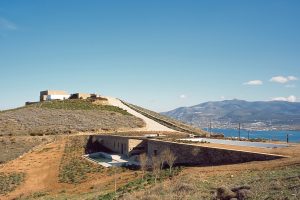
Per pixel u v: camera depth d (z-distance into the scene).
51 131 98.19
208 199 27.12
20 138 88.94
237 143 61.38
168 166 55.91
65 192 52.69
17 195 55.12
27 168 69.06
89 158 75.94
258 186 28.00
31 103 159.50
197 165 51.03
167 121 131.50
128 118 124.25
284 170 34.25
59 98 162.25
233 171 38.69
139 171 55.44
